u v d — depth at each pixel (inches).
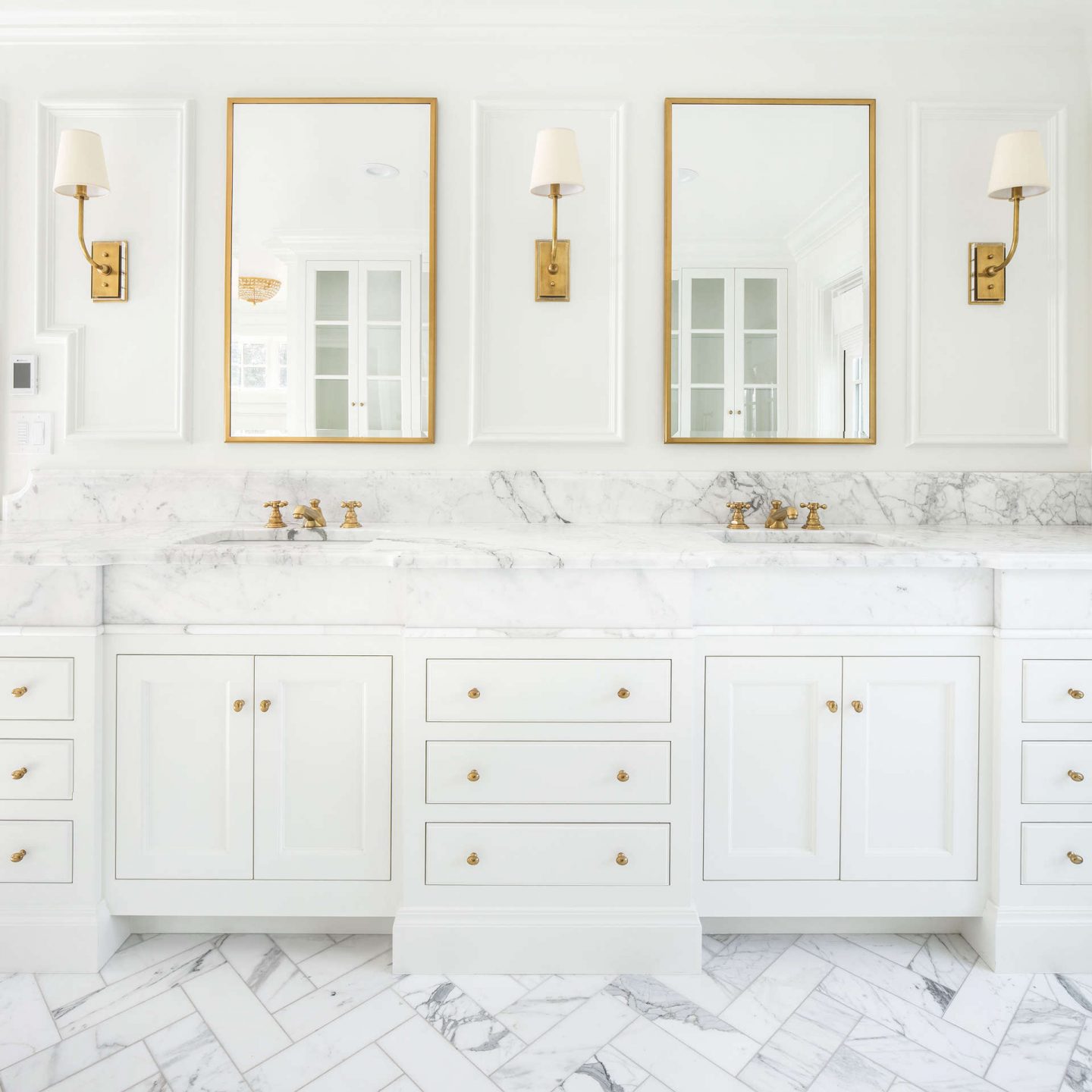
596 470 87.5
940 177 87.0
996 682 62.9
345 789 63.7
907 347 87.4
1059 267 86.8
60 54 86.4
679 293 86.9
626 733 61.6
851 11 85.1
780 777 63.9
